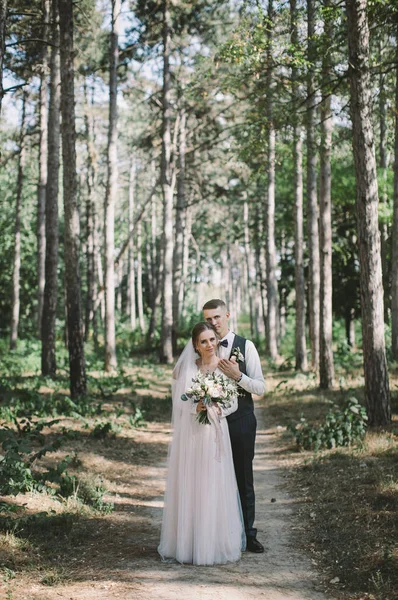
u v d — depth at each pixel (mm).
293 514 6246
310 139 13328
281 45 10328
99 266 40656
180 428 4953
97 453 8906
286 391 15781
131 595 4098
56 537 5383
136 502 6824
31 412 11047
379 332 9633
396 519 5344
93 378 17000
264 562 4863
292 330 49719
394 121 16578
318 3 11711
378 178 23062
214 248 60219
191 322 39375
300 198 21547
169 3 23703
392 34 11898
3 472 6230
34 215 35156
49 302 17828
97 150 33750
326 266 15406
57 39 17500
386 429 9211
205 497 4789
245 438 5105
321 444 9164
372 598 4066
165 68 25422
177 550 4812
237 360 4988
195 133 29406
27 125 26250
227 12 23781
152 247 48250
